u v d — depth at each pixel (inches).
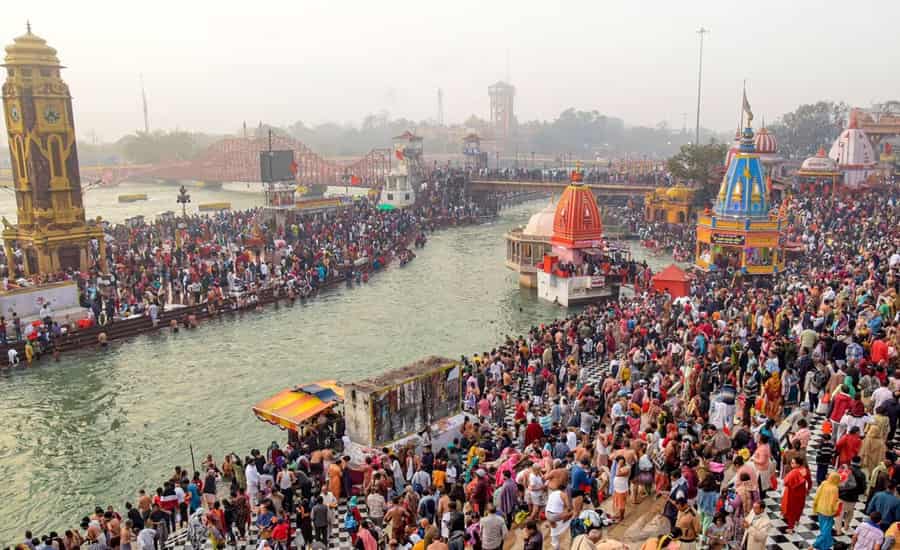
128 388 1552.7
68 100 2174.0
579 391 1164.5
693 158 3735.2
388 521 751.7
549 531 711.1
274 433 1315.2
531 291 2468.0
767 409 900.6
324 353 1788.9
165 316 2022.6
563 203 2299.5
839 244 2293.3
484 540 627.8
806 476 668.7
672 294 1907.0
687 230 3171.8
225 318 2114.9
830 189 3403.1
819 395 930.7
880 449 695.7
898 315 1067.9
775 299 1433.3
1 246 2652.6
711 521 625.9
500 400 1159.6
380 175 6678.2
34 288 1871.3
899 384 810.2
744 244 2217.0
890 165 4485.7
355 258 2792.8
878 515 555.5
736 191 2256.4
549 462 759.7
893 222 2326.5
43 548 793.6
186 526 929.5
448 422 1102.4
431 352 1790.1
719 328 1304.1
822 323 1159.6
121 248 2682.1
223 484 1043.3
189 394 1514.5
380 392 1018.7
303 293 2353.6
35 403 1473.9
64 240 2176.4
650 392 1015.0
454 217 4276.6
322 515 816.9
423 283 2603.3
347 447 1034.7
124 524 858.8
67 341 1812.3
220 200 6909.5
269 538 809.5
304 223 3289.9
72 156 2207.2
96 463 1208.2
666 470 745.6
